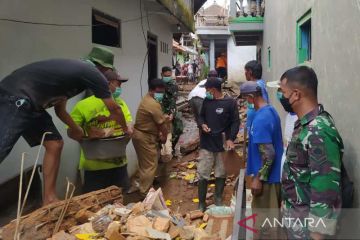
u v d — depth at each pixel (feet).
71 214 11.38
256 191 12.32
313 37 14.03
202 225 12.83
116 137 15.88
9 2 13.20
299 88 7.98
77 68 11.77
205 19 92.48
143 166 20.13
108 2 21.45
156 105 19.65
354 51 9.05
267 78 36.73
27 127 11.19
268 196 12.26
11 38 13.33
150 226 10.63
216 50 111.96
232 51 91.71
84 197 12.13
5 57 13.03
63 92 11.72
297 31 17.87
